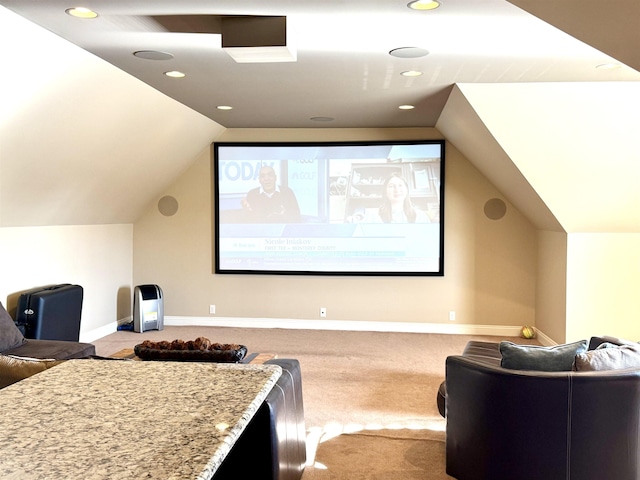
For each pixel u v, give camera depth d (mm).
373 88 4973
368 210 7176
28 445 1047
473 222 7016
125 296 7422
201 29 3451
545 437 2754
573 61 3973
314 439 3750
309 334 6980
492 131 4941
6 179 4449
